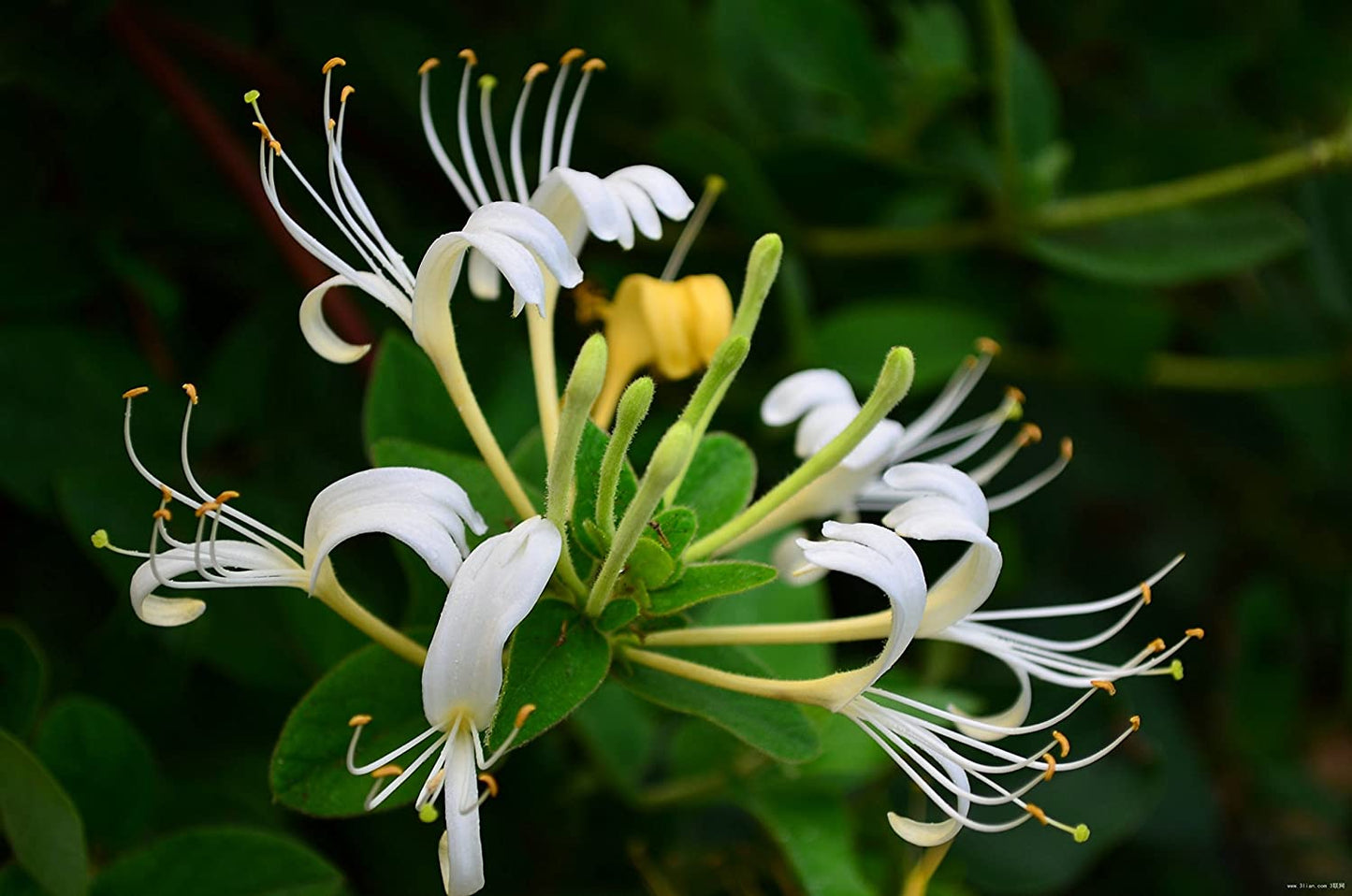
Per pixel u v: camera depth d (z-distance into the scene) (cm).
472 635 42
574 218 48
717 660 47
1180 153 67
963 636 47
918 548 61
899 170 59
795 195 60
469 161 49
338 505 43
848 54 60
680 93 61
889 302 59
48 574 53
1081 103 69
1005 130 60
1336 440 71
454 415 50
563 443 43
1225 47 69
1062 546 69
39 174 54
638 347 49
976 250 65
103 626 51
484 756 44
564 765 56
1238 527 77
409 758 46
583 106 59
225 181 54
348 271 46
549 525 43
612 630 45
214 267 55
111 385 52
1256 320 74
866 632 46
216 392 54
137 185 54
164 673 51
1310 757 78
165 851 47
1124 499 75
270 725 52
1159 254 61
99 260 54
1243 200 63
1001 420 52
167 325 55
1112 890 67
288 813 52
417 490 43
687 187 59
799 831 51
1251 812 71
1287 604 69
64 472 51
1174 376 71
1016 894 57
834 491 49
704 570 45
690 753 53
